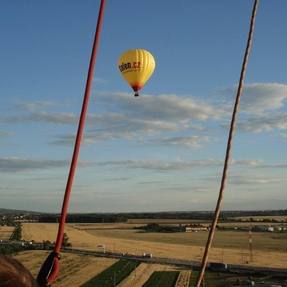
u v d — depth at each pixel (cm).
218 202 556
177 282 7056
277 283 6831
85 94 544
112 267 8531
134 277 7519
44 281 475
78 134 536
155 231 19775
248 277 7419
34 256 9525
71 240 14838
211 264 8338
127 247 13112
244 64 560
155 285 6862
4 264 336
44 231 17988
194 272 7938
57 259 490
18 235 14975
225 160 559
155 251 12044
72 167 527
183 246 13550
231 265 8956
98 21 558
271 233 17638
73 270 8125
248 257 10719
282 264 9419
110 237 16638
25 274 340
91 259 9700
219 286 6656
